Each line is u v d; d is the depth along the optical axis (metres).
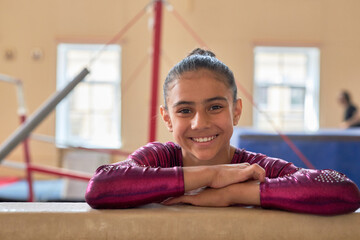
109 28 5.56
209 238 0.70
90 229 0.69
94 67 5.66
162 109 0.99
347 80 5.65
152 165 0.97
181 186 0.77
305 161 1.73
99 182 0.76
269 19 5.62
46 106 1.53
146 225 0.69
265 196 0.75
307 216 0.72
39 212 0.69
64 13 5.52
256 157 0.99
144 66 5.58
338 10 5.63
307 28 5.63
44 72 5.48
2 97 5.45
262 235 0.71
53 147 5.43
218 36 5.62
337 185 0.74
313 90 5.74
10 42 5.45
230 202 0.77
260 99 5.78
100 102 5.68
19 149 5.42
